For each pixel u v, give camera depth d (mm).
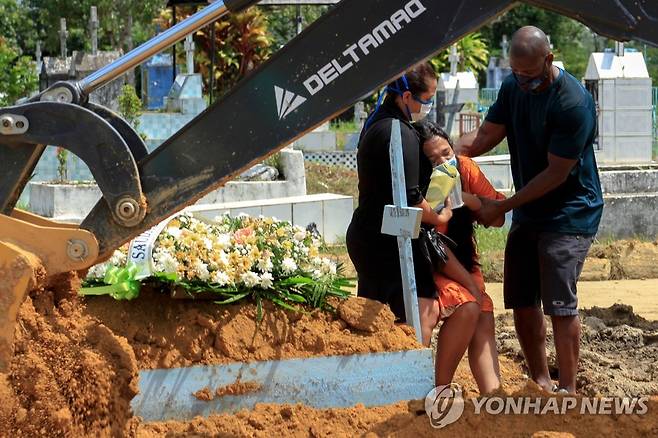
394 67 4762
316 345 5680
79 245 4785
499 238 13305
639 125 20734
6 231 4777
